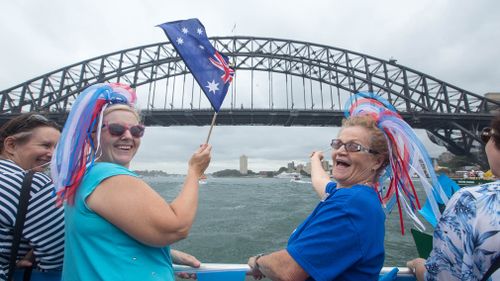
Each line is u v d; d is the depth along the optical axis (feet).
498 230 4.42
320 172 8.83
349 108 6.95
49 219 6.00
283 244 40.06
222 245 39.50
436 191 6.11
